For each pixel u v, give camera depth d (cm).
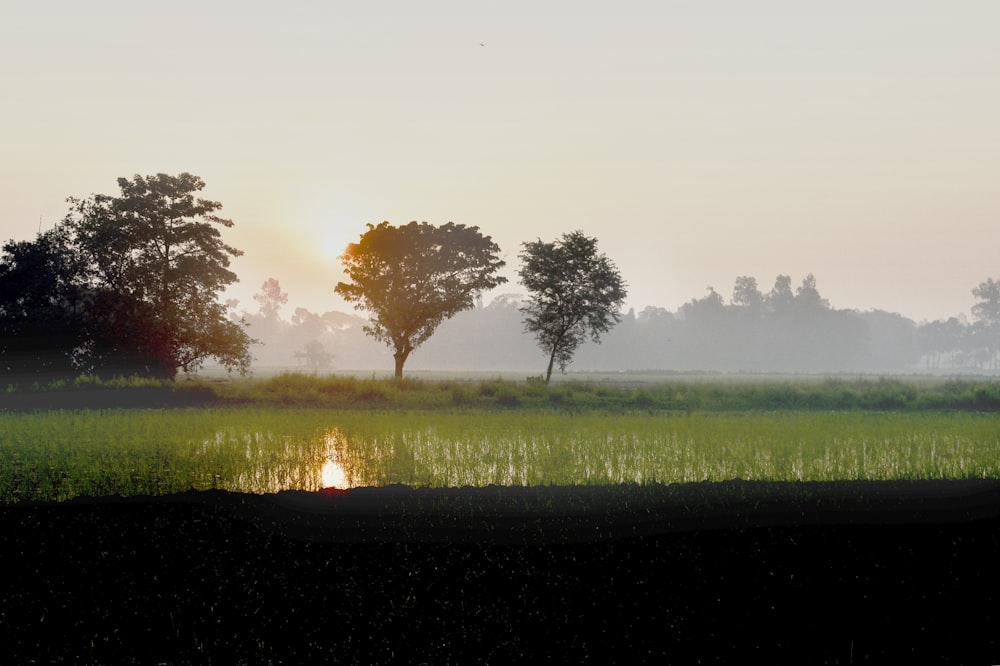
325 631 909
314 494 1513
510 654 855
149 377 4669
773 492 1517
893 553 1171
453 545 1200
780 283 19038
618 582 1062
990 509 1398
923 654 858
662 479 1692
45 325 4684
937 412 3534
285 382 4300
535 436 2362
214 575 1074
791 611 973
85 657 841
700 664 834
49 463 1828
